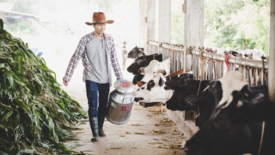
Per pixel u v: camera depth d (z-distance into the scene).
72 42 25.95
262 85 3.37
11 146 4.28
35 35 26.98
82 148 4.85
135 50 8.25
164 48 7.87
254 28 12.14
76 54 5.20
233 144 2.85
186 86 4.37
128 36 25.41
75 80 12.72
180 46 6.46
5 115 4.34
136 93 5.60
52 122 4.93
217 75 4.76
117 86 5.04
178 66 6.72
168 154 4.59
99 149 4.81
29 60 5.57
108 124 6.21
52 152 4.56
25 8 27.55
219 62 4.68
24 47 5.66
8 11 25.69
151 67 5.77
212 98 3.47
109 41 5.27
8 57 4.96
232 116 2.78
